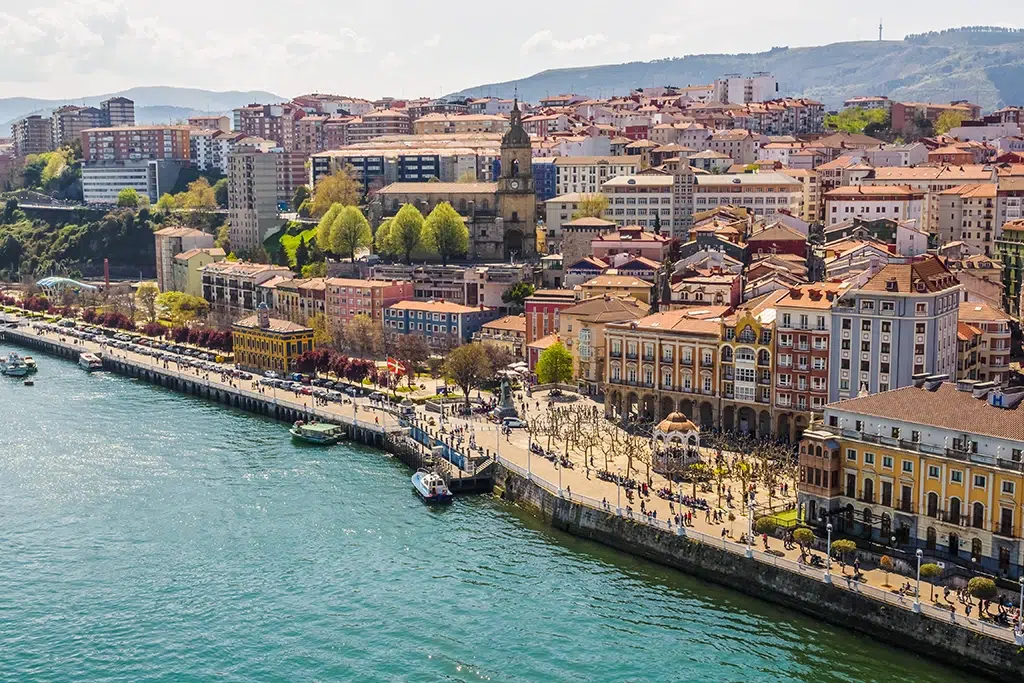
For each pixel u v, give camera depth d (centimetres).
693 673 16675
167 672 17100
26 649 17838
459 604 19162
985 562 18075
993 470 17875
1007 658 15912
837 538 19875
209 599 19562
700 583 19875
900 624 17162
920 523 18962
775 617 18438
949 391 19725
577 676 16662
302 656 17488
